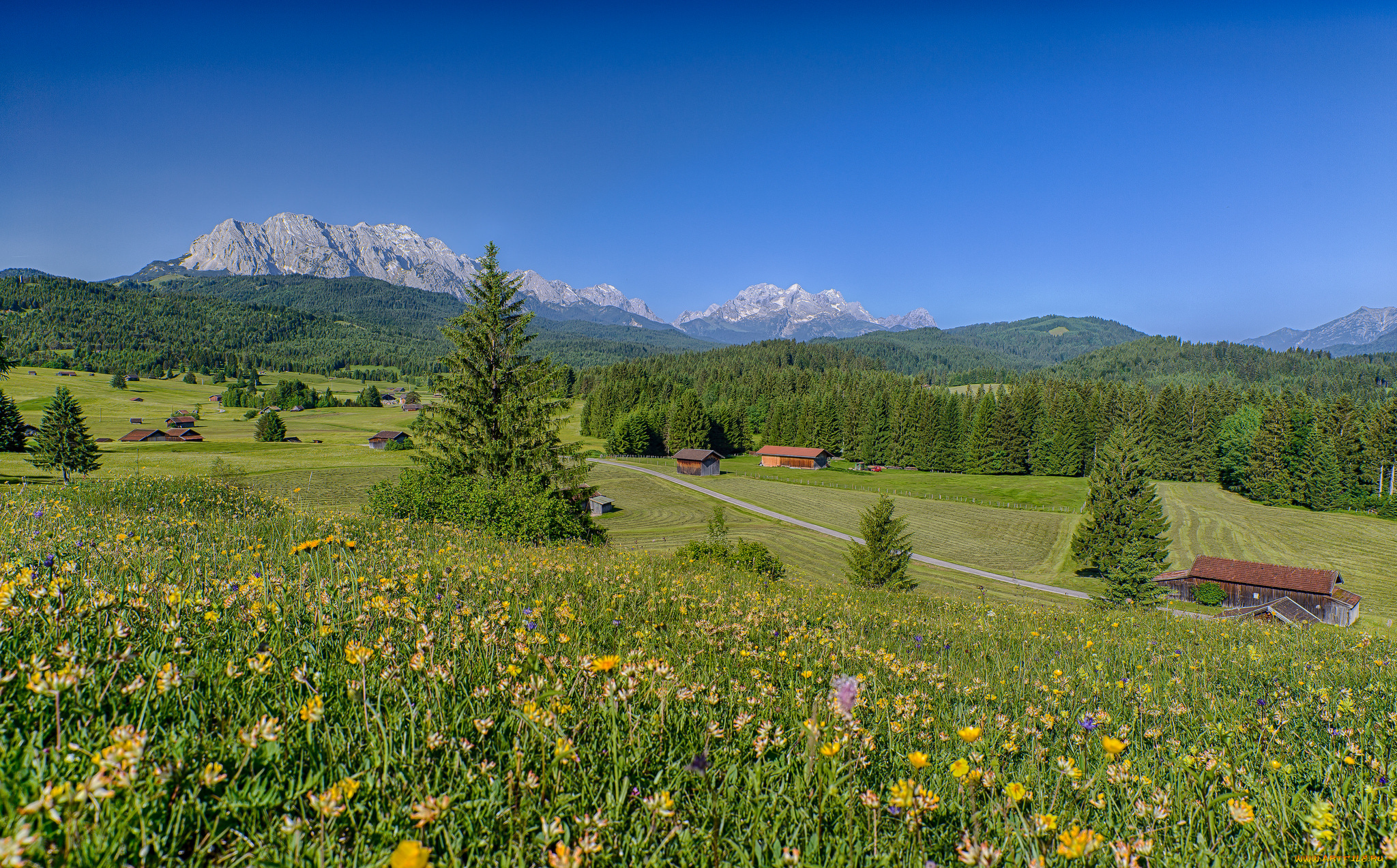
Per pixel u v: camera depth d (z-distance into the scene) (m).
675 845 2.51
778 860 2.43
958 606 15.92
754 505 96.12
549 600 6.68
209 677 3.19
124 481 17.55
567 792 2.67
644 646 5.40
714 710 3.87
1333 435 110.44
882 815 2.80
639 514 87.31
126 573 5.36
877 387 195.12
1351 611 46.81
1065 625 12.88
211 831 2.18
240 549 8.11
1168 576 53.28
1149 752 4.14
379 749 2.74
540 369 32.56
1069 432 134.88
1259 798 3.21
